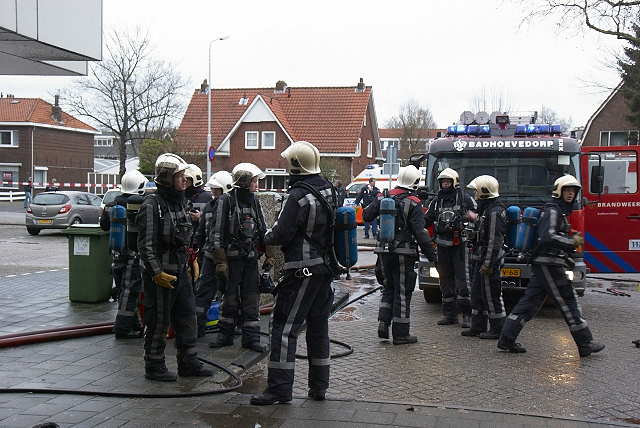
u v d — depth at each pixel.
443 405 5.05
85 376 5.59
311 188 5.08
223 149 41.41
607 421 4.75
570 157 9.90
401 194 7.34
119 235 6.91
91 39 9.38
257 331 6.78
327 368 5.19
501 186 10.01
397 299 7.38
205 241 7.33
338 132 40.94
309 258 5.06
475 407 5.02
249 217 6.76
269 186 40.97
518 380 5.97
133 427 4.45
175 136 34.91
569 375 6.15
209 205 7.24
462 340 7.65
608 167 11.32
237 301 6.87
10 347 6.54
